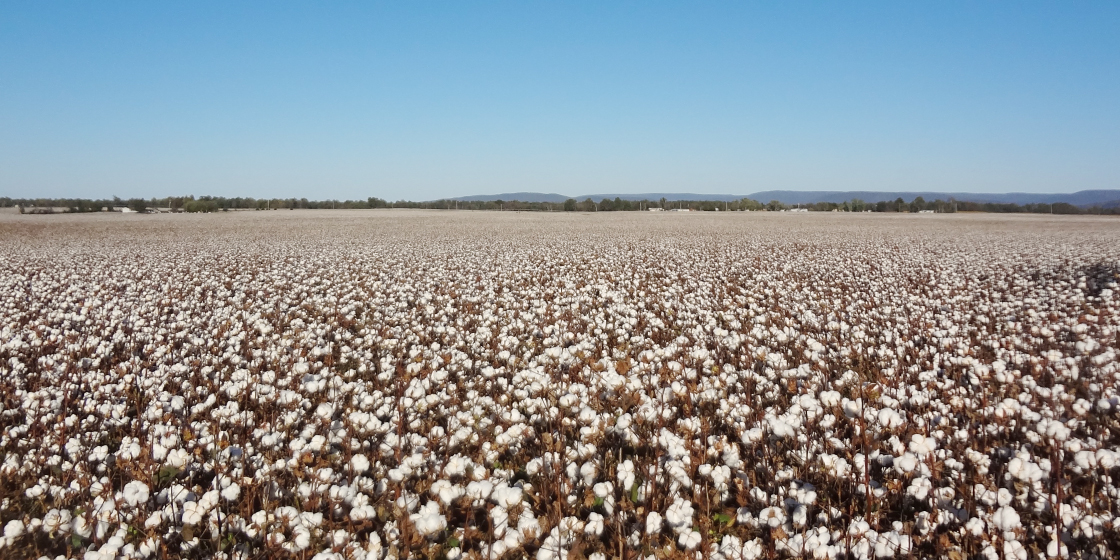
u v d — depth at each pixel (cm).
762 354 630
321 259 1955
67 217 5488
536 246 2505
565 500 362
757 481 383
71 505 364
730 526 341
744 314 928
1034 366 577
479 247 2470
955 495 354
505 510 339
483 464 403
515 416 474
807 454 403
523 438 445
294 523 328
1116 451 399
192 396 547
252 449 430
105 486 367
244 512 351
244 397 541
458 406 512
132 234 3362
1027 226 4178
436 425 471
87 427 473
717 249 2297
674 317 930
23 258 1969
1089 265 1545
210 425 464
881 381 547
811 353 647
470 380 594
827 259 1850
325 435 449
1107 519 317
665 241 2762
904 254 2017
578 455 411
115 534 322
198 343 745
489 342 758
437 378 565
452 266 1739
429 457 412
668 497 355
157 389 557
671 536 327
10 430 460
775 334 750
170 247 2483
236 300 1092
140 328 856
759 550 304
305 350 720
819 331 796
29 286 1332
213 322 886
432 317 939
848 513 348
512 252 2211
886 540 305
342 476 391
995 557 294
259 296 1143
